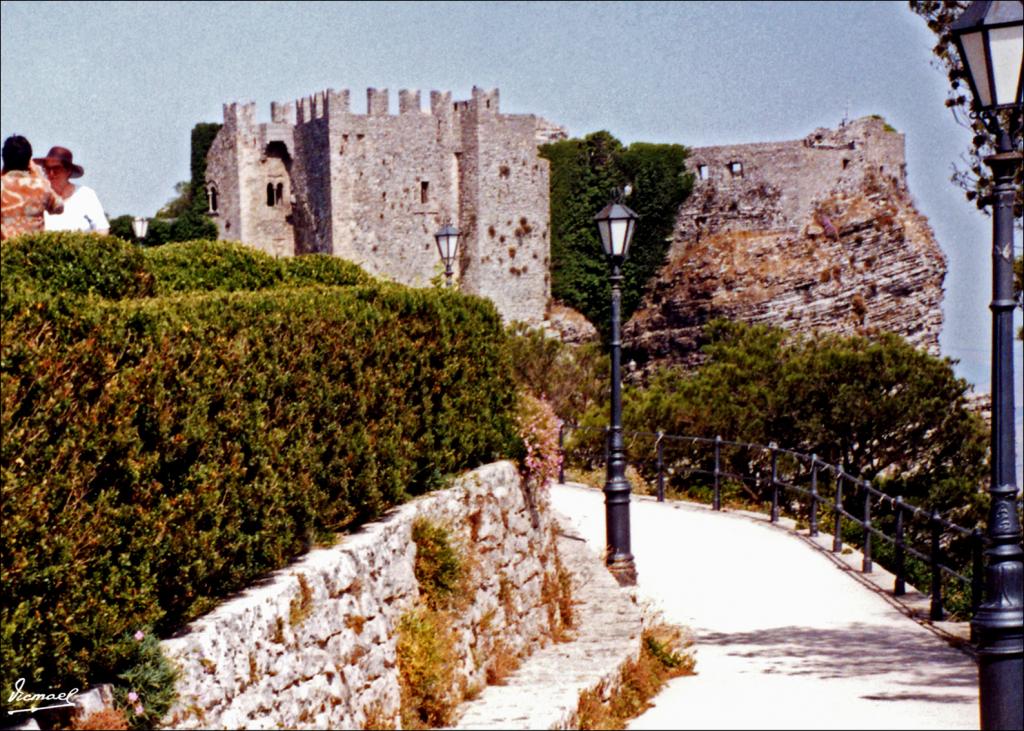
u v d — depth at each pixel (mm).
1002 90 12227
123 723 9578
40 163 16297
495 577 16094
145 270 13992
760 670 18109
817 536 29406
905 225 114312
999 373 12250
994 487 12352
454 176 109125
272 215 109812
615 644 17266
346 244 105312
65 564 9523
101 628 9797
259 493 11898
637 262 114312
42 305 9992
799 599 23250
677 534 29734
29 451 9406
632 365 113188
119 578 10094
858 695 16391
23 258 13078
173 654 10148
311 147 107000
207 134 109938
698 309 110875
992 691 12281
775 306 109562
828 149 113562
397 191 106812
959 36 12391
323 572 12234
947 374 52719
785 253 111625
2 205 14508
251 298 13164
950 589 26844
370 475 13945
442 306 16641
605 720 14852
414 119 107375
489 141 108312
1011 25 12172
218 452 11406
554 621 17922
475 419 17047
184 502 10852
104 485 10250
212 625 10602
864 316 111688
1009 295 12234
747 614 22109
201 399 11211
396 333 15320
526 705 14055
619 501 23078
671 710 15766
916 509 22422
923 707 15625
